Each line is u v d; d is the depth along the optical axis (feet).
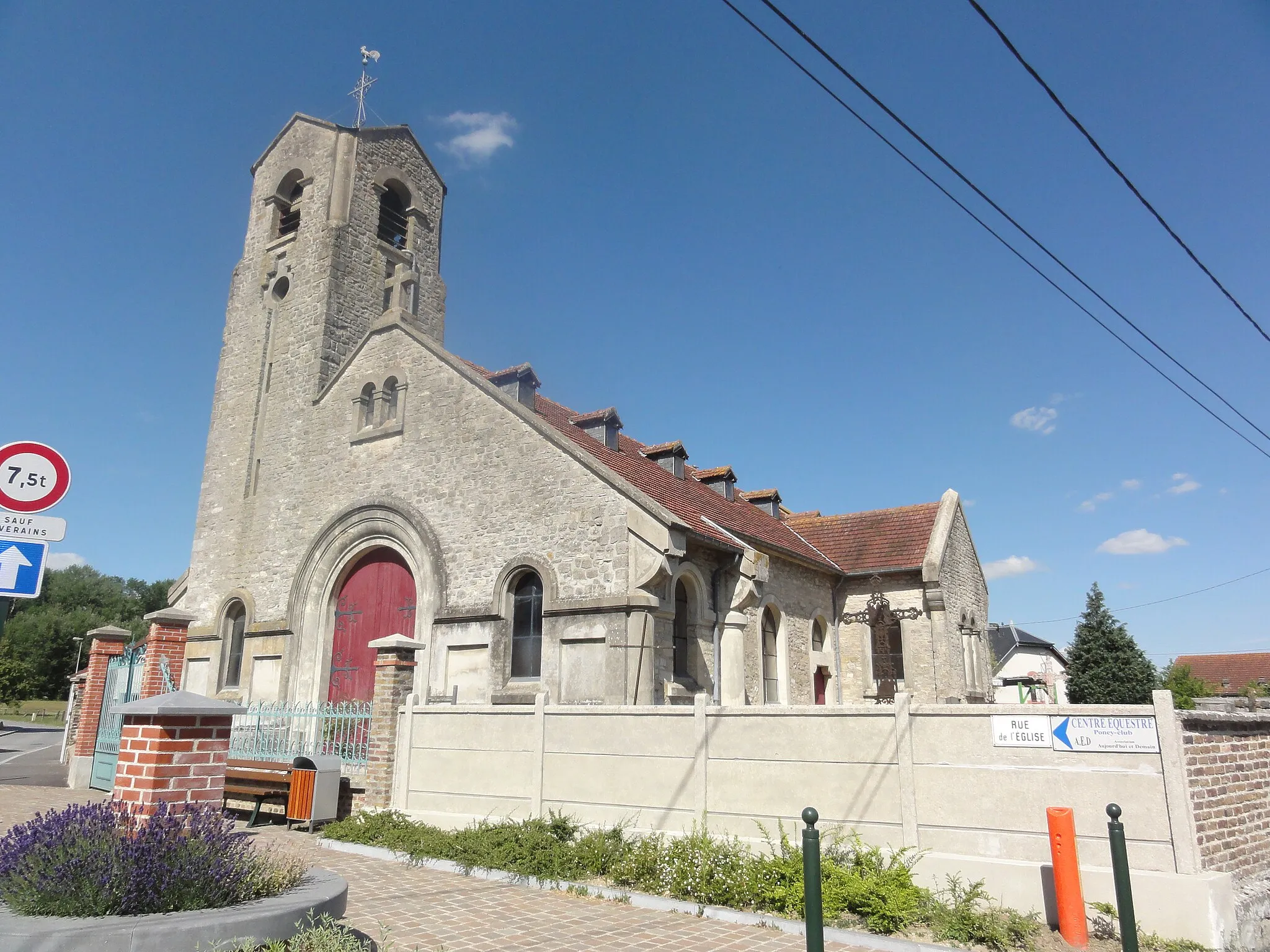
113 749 55.98
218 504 72.90
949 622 74.49
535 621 50.78
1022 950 23.90
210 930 18.01
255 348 75.05
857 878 27.17
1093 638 110.01
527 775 37.83
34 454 25.17
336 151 75.00
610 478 48.80
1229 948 24.16
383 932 22.38
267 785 44.55
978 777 28.02
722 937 25.44
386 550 60.23
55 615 234.79
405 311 64.44
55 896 18.13
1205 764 27.09
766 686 63.36
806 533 85.46
